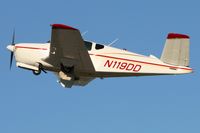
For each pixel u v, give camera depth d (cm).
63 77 7281
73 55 6912
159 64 7406
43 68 7450
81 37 6494
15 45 7575
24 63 7512
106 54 7400
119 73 7419
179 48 7362
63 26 6366
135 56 7431
